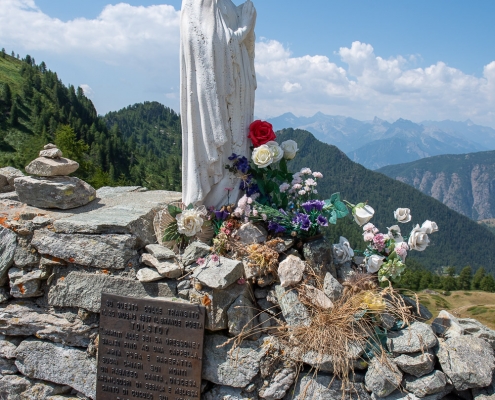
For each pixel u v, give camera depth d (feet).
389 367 15.03
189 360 16.28
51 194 20.22
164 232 18.57
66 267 18.40
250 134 19.56
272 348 15.90
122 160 305.53
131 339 16.94
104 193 26.04
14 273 18.84
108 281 17.60
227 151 19.48
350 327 15.69
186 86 18.76
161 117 545.85
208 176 19.17
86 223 17.94
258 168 19.81
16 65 392.68
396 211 18.31
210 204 19.65
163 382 16.57
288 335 15.93
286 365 15.84
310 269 17.06
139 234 18.40
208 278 16.03
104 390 17.25
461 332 16.49
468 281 199.00
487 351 15.57
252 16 19.75
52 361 18.37
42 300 18.86
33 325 18.48
